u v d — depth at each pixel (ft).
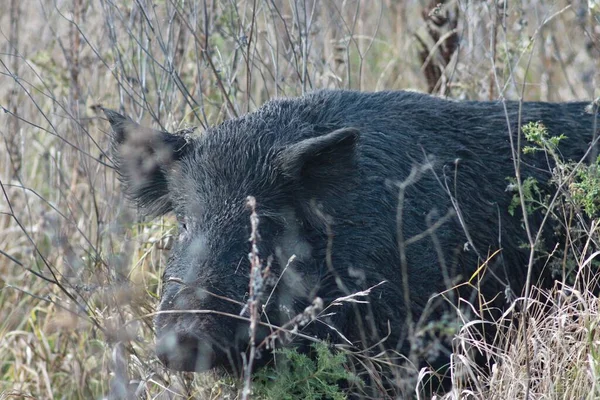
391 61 45.52
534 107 33.55
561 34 50.11
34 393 35.94
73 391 35.68
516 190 31.24
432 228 28.89
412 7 51.29
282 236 27.27
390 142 30.01
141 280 34.47
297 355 26.32
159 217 33.99
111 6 37.58
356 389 28.76
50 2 46.34
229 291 25.73
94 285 31.45
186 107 37.70
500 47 40.91
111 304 31.78
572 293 28.55
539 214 31.81
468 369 26.45
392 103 31.37
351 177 27.73
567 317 27.63
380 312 28.48
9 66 44.21
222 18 38.78
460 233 30.27
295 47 38.52
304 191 27.66
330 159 27.27
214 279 25.75
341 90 31.50
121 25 40.65
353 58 48.11
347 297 25.75
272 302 26.84
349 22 48.08
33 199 42.32
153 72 36.50
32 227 38.88
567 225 30.91
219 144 28.53
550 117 33.24
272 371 27.61
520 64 50.47
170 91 37.35
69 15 42.80
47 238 41.73
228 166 27.86
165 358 24.91
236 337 25.67
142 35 37.86
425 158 30.40
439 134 31.32
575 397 25.80
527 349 25.77
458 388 27.25
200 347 24.81
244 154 27.99
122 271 33.65
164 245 34.86
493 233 31.12
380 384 27.58
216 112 38.40
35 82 45.80
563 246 31.81
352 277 28.02
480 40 41.86
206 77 39.01
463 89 41.22
